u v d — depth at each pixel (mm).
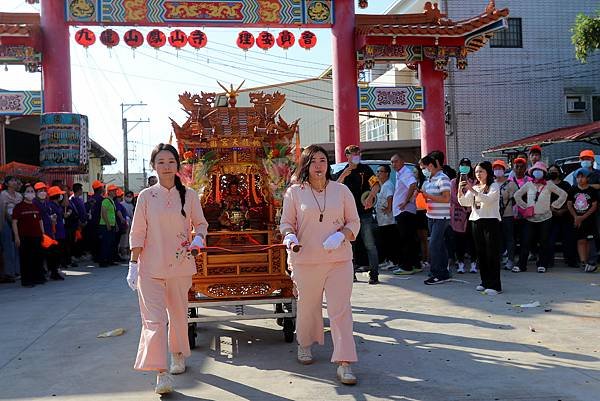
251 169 6695
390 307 7574
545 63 23734
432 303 7742
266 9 14227
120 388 4730
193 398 4438
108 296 9305
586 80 23922
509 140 23375
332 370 5055
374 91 14750
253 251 5984
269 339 6230
